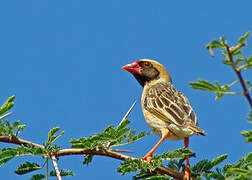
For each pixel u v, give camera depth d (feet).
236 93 19.80
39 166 31.14
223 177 30.81
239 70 20.04
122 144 33.06
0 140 31.40
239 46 20.97
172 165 35.65
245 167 31.07
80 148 32.30
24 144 31.53
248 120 19.99
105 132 32.04
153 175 34.47
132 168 32.55
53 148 31.17
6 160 30.37
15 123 31.58
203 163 34.19
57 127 31.53
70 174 30.99
